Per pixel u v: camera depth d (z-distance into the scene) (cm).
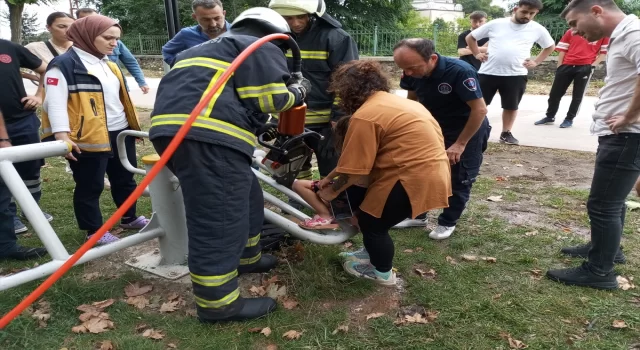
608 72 274
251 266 301
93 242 212
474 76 327
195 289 255
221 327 261
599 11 263
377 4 2802
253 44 222
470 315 273
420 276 318
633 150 268
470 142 352
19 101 361
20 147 239
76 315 274
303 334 256
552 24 1917
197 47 246
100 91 335
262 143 275
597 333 257
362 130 256
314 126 369
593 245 296
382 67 277
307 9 327
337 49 349
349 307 283
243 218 248
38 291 207
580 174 544
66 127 317
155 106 241
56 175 557
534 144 681
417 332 259
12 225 337
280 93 236
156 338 253
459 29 1842
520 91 668
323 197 288
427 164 259
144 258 337
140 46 2359
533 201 459
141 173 339
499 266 332
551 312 275
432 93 343
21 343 247
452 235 383
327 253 339
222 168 233
